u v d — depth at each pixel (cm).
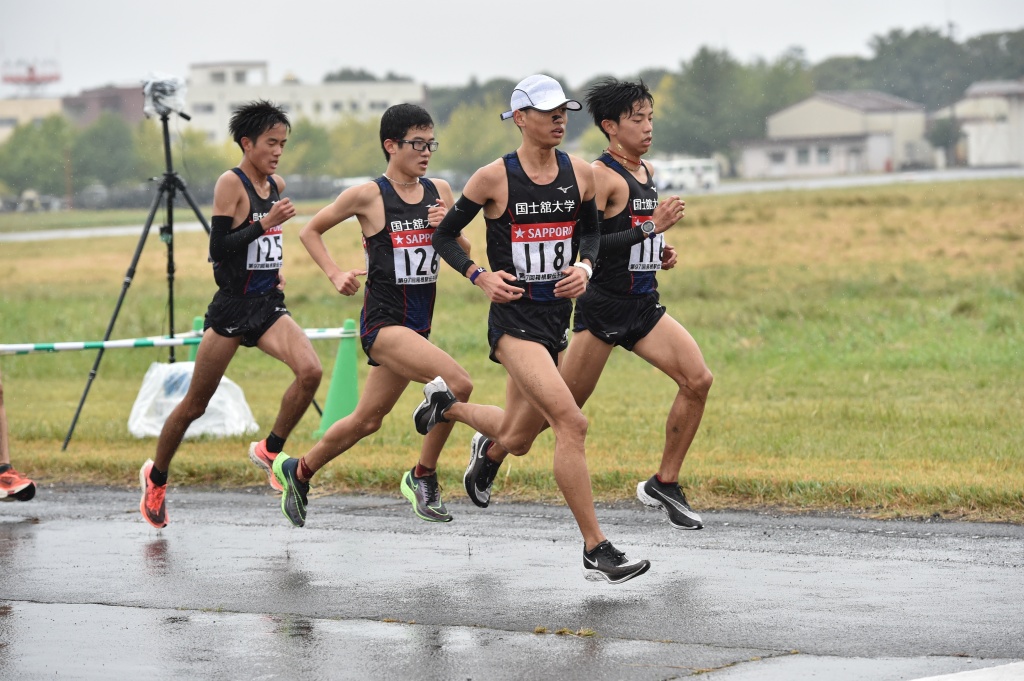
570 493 2027
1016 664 1616
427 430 2262
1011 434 3284
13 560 2342
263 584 2133
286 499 2475
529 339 2098
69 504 2894
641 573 1994
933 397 4006
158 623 1908
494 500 2792
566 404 2044
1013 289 6656
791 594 1994
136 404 3750
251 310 2550
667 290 7569
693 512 2400
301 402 2550
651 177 2412
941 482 2620
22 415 4175
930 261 8712
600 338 2359
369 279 2373
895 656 1666
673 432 2334
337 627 1866
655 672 1623
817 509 2594
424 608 1961
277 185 2641
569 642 1766
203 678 1641
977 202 13738
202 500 2914
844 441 3244
